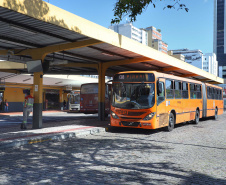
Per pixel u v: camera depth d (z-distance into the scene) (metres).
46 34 10.19
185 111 15.37
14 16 8.20
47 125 14.78
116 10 9.13
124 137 11.03
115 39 11.73
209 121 20.23
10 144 8.70
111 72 20.83
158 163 6.50
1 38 10.62
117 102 12.27
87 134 12.01
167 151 8.04
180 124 17.14
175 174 5.55
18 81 31.52
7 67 22.11
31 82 33.25
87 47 12.63
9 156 7.24
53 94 42.72
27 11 7.80
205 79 27.05
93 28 10.35
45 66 13.22
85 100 24.14
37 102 12.79
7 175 5.38
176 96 14.07
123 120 12.03
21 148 8.48
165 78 12.70
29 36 10.59
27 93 13.04
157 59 15.50
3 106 33.94
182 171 5.80
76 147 8.62
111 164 6.35
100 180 5.07
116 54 14.50
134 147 8.65
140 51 13.78
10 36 10.63
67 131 11.83
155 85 11.69
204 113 19.20
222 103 25.05
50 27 9.43
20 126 14.25
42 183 4.88
